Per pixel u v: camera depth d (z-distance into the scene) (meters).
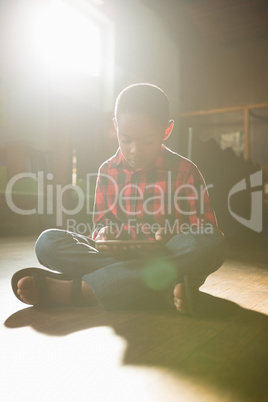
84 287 1.01
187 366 0.64
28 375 0.60
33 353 0.70
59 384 0.57
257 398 0.53
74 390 0.55
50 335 0.80
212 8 6.38
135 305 1.07
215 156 2.60
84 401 0.52
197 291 1.10
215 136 7.27
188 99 7.43
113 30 5.80
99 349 0.72
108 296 0.96
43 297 0.99
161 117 0.93
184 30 7.14
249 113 5.25
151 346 0.74
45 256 1.03
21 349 0.72
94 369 0.62
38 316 0.95
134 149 0.92
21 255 2.18
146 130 0.90
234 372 0.62
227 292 1.29
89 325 0.88
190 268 0.96
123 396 0.53
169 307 1.05
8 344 0.75
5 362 0.65
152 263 0.95
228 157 2.78
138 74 6.40
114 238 1.00
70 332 0.83
